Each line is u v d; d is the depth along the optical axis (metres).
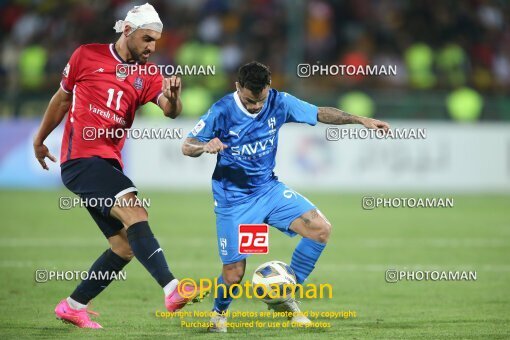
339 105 65.44
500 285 29.70
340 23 75.44
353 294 27.95
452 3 78.31
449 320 23.41
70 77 21.92
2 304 25.53
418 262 34.97
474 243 40.50
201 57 71.75
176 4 75.56
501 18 80.19
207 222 46.84
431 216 51.44
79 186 21.41
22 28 74.94
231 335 21.19
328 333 21.48
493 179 63.56
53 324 22.59
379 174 62.72
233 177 21.67
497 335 21.27
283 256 36.75
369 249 38.56
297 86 66.19
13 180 63.00
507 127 63.62
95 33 73.56
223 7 75.75
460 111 66.06
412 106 65.94
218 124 21.12
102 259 21.92
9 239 40.12
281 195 21.91
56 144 62.66
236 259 21.69
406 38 75.81
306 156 62.41
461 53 73.94
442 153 63.12
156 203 54.97
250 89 20.50
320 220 21.70
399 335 21.25
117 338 20.77
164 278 20.19
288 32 73.44
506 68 76.56
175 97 21.16
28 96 65.50
